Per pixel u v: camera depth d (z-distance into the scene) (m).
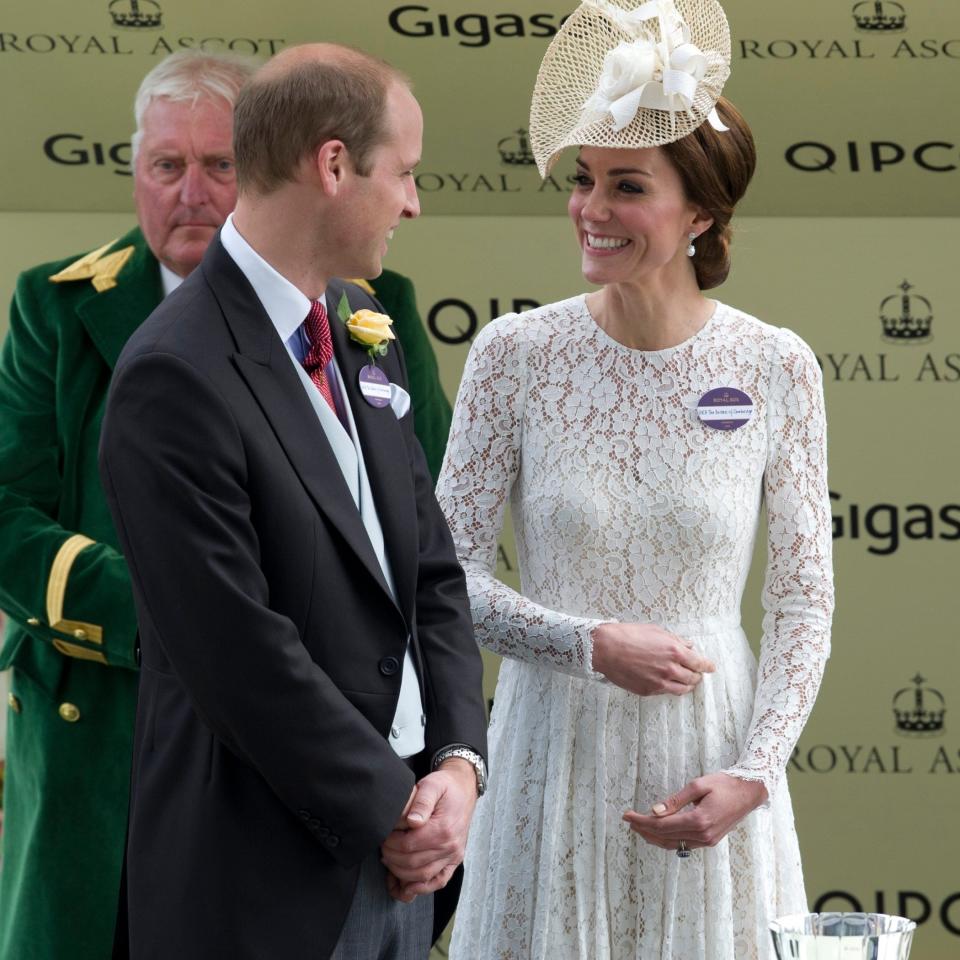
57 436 11.48
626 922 9.80
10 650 11.57
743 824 9.85
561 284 14.80
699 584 9.88
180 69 11.75
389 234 7.93
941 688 14.98
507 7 14.33
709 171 9.40
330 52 7.80
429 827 7.70
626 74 9.22
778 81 14.52
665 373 9.87
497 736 10.30
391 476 8.21
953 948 14.98
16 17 13.93
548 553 9.98
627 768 9.79
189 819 7.50
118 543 11.22
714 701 9.84
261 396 7.53
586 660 9.48
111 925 11.05
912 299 14.88
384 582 7.80
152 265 11.88
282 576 7.49
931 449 14.95
